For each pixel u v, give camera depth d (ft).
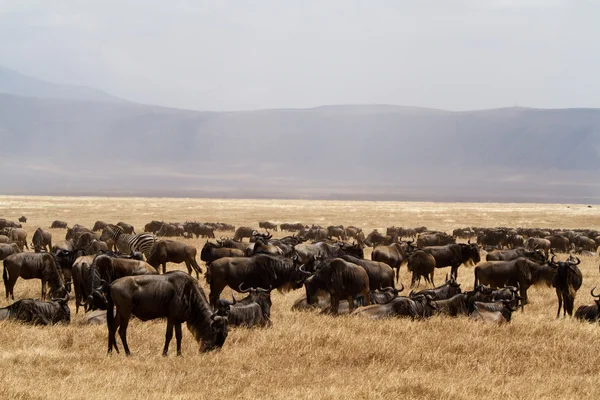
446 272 339.57
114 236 391.04
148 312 152.46
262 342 164.25
